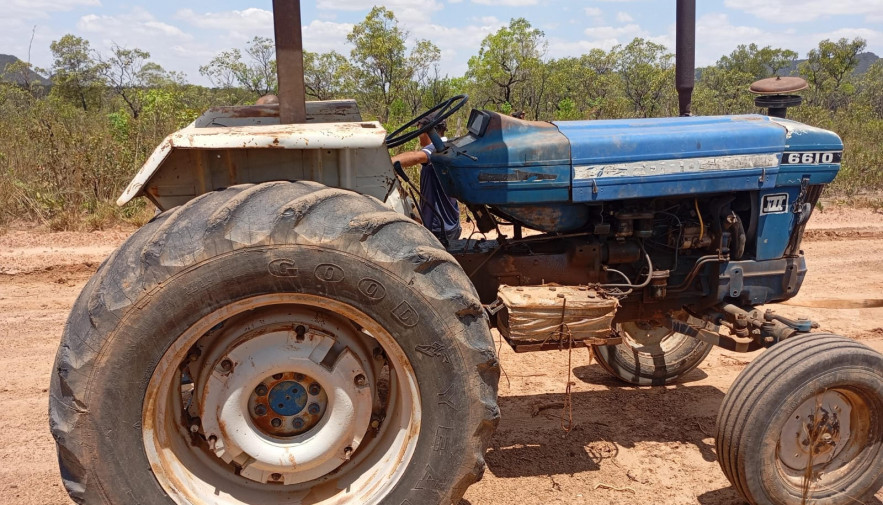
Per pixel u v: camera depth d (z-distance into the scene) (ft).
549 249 10.80
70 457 7.09
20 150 33.76
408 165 11.31
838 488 9.29
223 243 7.04
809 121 57.72
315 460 7.79
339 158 8.48
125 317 6.95
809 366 8.68
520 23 104.17
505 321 9.68
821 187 11.21
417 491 7.78
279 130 8.07
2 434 11.35
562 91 110.73
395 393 8.39
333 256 7.21
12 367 14.06
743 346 10.46
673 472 10.48
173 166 8.40
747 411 8.75
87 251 21.91
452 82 99.66
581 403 12.98
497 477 10.29
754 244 10.99
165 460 7.45
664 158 10.00
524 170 9.67
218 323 7.59
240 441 7.64
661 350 13.83
